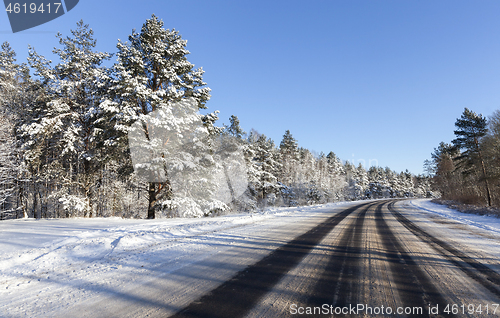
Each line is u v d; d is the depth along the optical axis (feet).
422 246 21.42
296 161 162.50
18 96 74.33
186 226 32.32
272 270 14.75
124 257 17.95
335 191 192.65
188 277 13.62
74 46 63.26
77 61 64.23
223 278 13.42
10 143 61.82
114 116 46.06
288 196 121.70
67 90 60.29
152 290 11.88
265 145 108.78
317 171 179.73
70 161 69.15
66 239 23.94
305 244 22.04
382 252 19.22
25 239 24.22
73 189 64.64
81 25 65.36
